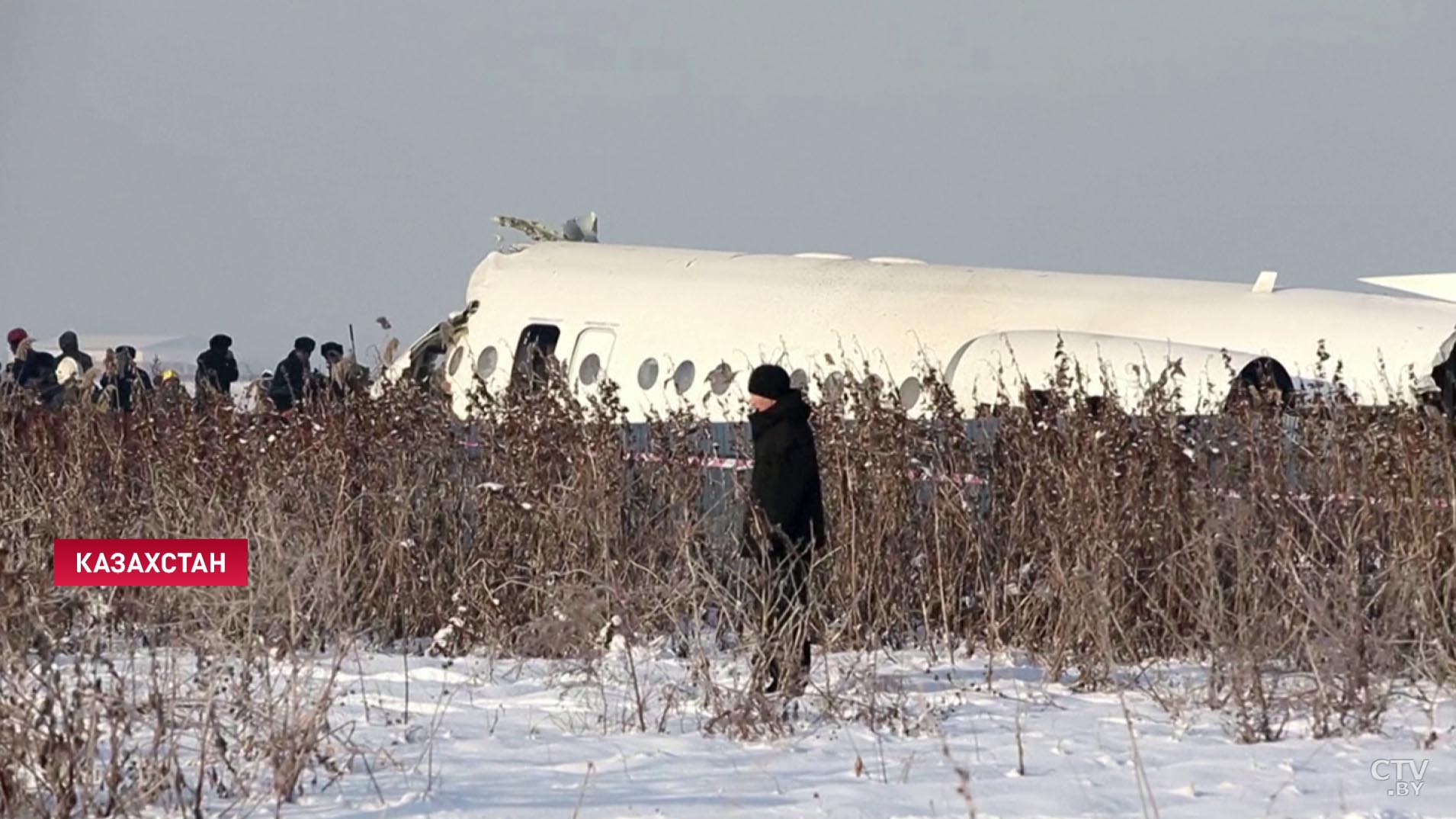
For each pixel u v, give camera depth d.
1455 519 49.12
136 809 34.06
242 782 36.09
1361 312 76.56
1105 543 51.25
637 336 90.31
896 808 33.66
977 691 47.69
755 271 90.81
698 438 62.28
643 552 56.66
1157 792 34.84
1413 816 32.56
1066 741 40.66
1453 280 74.19
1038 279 85.19
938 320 83.12
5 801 33.62
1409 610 47.84
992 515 57.44
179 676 41.28
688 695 46.09
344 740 39.88
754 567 46.91
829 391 63.22
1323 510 51.47
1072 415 56.75
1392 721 43.25
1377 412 56.03
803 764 38.38
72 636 45.00
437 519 60.38
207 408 65.62
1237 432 55.88
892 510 56.78
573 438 59.38
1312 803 33.66
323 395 64.50
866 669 46.12
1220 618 45.06
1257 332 76.56
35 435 66.00
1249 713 42.69
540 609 56.16
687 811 33.44
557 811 33.62
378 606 58.66
